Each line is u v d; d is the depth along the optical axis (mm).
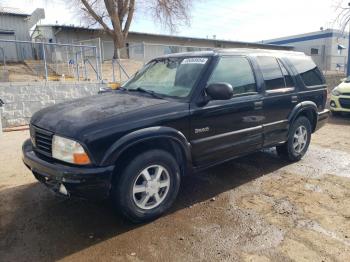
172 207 3844
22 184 4578
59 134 3164
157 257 2904
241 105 4203
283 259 2850
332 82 18000
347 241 3111
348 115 9773
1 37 23250
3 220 3559
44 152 3391
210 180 4676
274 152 6016
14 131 8328
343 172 5000
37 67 15703
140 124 3270
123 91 4395
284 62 5156
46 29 25250
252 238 3182
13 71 14695
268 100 4613
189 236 3230
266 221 3502
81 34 26609
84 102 3891
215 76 3994
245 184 4535
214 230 3332
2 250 3020
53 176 3096
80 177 2967
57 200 4039
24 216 3645
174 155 3730
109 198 3375
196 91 3781
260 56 4785
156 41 30531
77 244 3105
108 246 3074
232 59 4309
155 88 4180
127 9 24547
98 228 3385
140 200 3424
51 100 9617
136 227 3406
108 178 3076
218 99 3697
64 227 3406
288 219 3539
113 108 3494
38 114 3809
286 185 4492
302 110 5258
